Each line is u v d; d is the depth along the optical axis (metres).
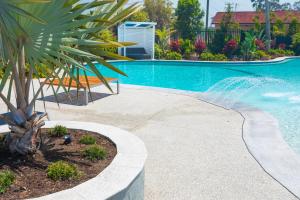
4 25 2.83
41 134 4.85
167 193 4.20
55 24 3.18
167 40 25.27
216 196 4.14
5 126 5.20
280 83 14.97
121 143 4.46
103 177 3.42
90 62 3.83
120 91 10.89
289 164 5.07
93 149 4.08
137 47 24.11
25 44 3.23
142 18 35.31
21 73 3.81
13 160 3.90
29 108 3.95
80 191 3.12
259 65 21.98
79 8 3.37
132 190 3.43
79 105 8.86
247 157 5.38
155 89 11.38
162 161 5.21
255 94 11.96
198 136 6.45
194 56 24.27
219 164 5.11
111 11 3.78
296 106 10.07
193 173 4.78
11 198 3.05
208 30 26.98
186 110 8.54
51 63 3.77
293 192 4.22
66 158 4.00
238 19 51.44
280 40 28.31
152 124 7.24
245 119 7.66
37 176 3.51
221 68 20.73
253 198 4.10
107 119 7.59
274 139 6.21
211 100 9.77
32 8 3.10
